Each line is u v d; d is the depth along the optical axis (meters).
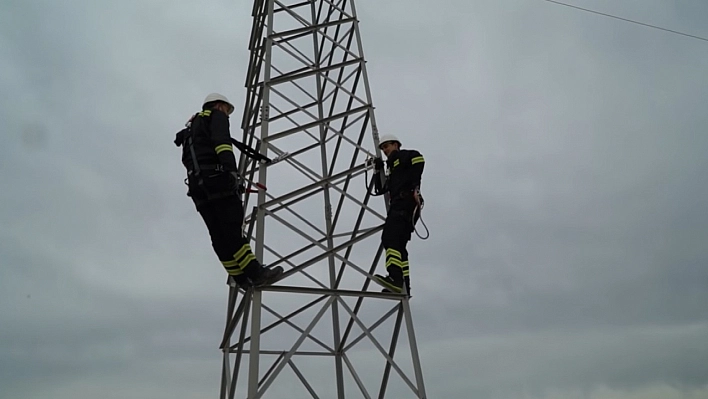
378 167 8.95
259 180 8.35
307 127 9.07
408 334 7.74
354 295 7.78
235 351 9.66
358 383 9.43
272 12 9.96
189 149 7.64
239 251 7.35
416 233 8.49
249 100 11.22
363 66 9.83
